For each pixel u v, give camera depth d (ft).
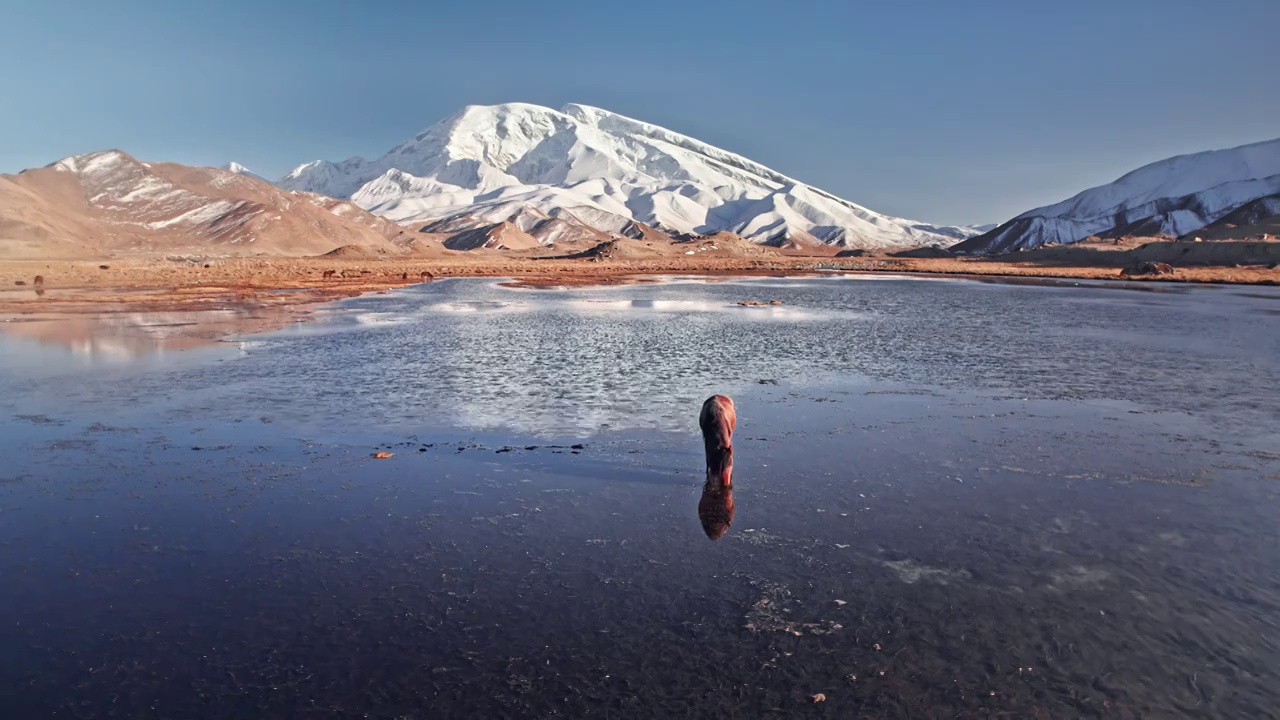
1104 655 23.08
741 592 26.76
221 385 62.85
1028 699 21.08
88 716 20.17
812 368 72.02
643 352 81.76
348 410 53.88
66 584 27.30
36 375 67.26
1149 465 41.27
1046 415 53.06
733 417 39.50
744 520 33.12
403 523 32.83
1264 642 23.71
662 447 44.52
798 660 22.81
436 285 217.56
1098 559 29.43
